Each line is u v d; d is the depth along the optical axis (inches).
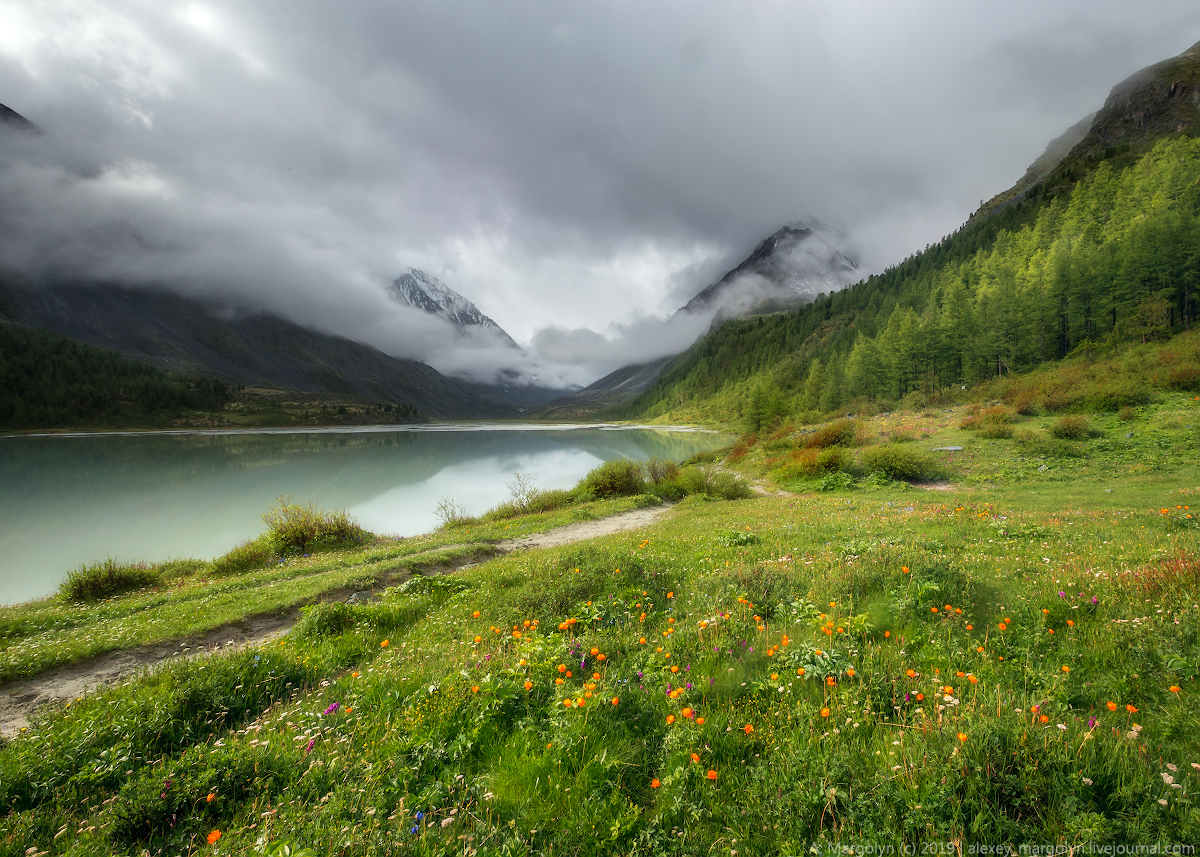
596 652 236.1
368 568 654.5
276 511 1027.3
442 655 277.9
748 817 132.3
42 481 2186.3
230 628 464.1
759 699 185.8
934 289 4362.7
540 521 1091.9
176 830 145.0
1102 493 863.1
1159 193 2822.3
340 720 201.8
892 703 174.6
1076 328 2453.2
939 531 516.1
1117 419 1304.1
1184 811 114.5
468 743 168.2
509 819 139.9
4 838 150.1
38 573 1019.3
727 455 2461.9
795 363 5949.8
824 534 552.1
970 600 263.0
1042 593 262.5
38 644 419.2
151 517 1504.7
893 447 1357.0
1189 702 154.0
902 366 3036.4
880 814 123.7
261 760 169.9
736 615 271.0
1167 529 468.8
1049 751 133.6
